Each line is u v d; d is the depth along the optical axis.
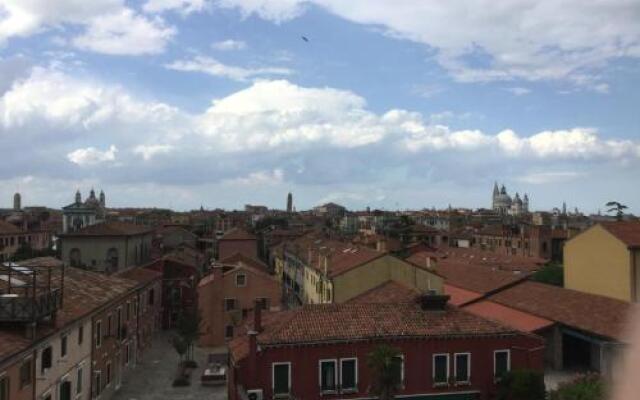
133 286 47.75
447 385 32.84
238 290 59.16
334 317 33.66
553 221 193.25
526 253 119.62
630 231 50.66
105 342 40.03
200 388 43.62
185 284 68.12
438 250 103.31
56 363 30.83
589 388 22.91
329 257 64.50
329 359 31.58
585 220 182.75
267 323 34.94
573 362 44.69
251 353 30.64
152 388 43.56
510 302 50.19
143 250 88.00
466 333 33.22
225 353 53.25
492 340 33.66
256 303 33.25
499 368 33.72
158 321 65.38
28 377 27.48
